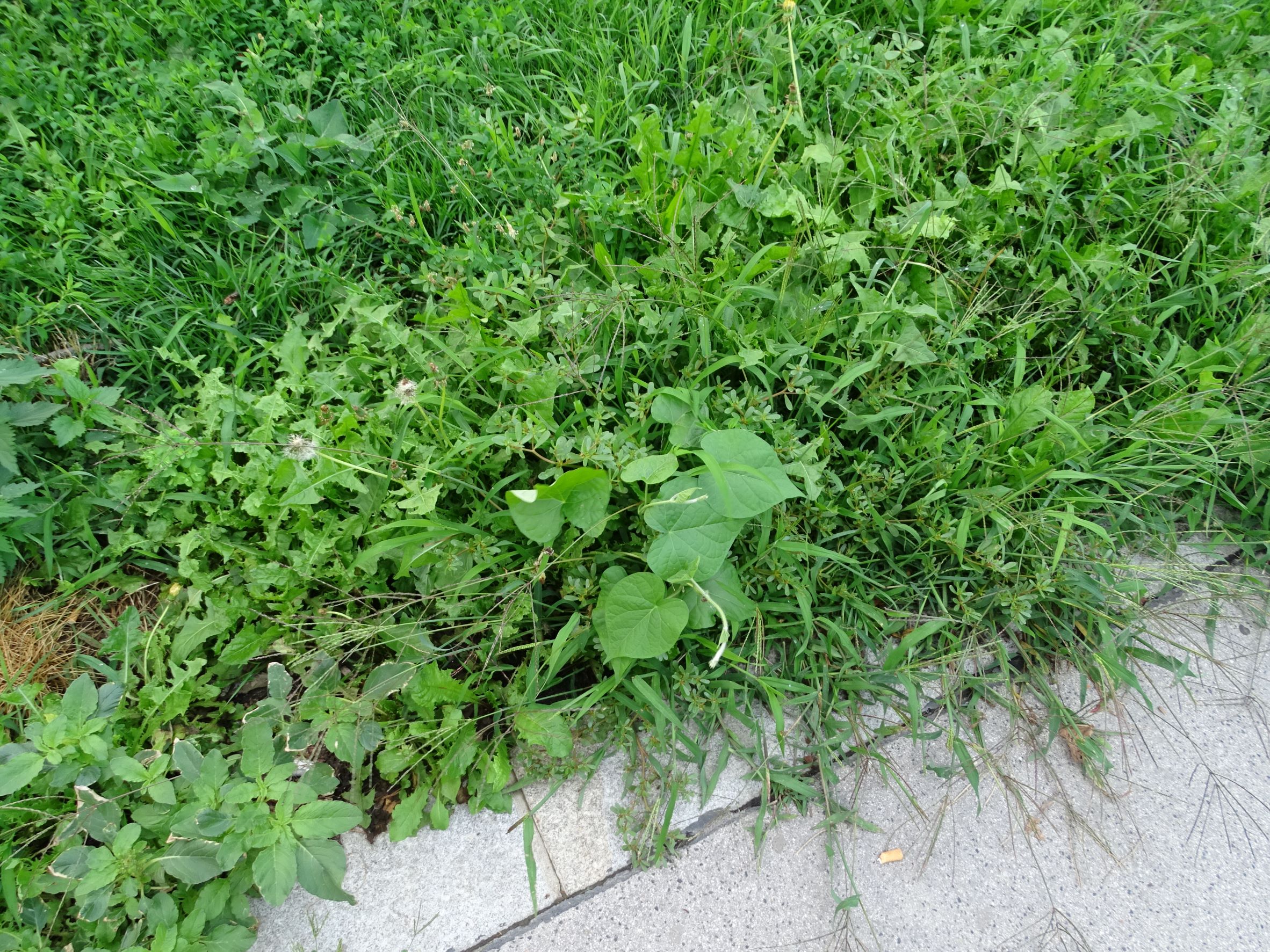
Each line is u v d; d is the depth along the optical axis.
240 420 1.97
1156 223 2.34
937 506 1.93
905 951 1.64
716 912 1.65
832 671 1.88
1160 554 2.12
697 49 2.60
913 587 1.95
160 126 2.28
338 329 2.14
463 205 2.29
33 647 1.80
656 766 1.74
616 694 1.77
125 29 2.41
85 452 1.93
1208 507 2.18
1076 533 2.00
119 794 1.58
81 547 1.88
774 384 2.02
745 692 1.80
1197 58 2.62
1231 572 2.14
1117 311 2.22
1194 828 1.80
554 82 2.50
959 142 2.30
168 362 2.10
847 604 1.94
